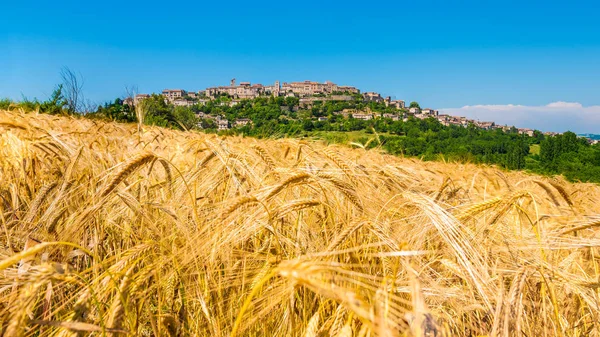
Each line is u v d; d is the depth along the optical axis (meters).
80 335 1.68
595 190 7.51
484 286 2.13
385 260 2.49
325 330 2.02
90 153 4.38
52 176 4.14
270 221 2.46
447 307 2.46
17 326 1.41
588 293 2.44
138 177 3.66
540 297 2.63
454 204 3.94
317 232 3.01
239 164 3.37
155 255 2.40
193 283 2.51
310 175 2.61
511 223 3.36
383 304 1.38
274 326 2.54
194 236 2.49
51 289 2.02
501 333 1.91
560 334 2.27
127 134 8.24
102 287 1.96
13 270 1.87
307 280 1.25
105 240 3.12
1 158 4.32
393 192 3.98
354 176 3.48
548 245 2.67
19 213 3.35
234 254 2.67
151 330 2.51
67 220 2.71
